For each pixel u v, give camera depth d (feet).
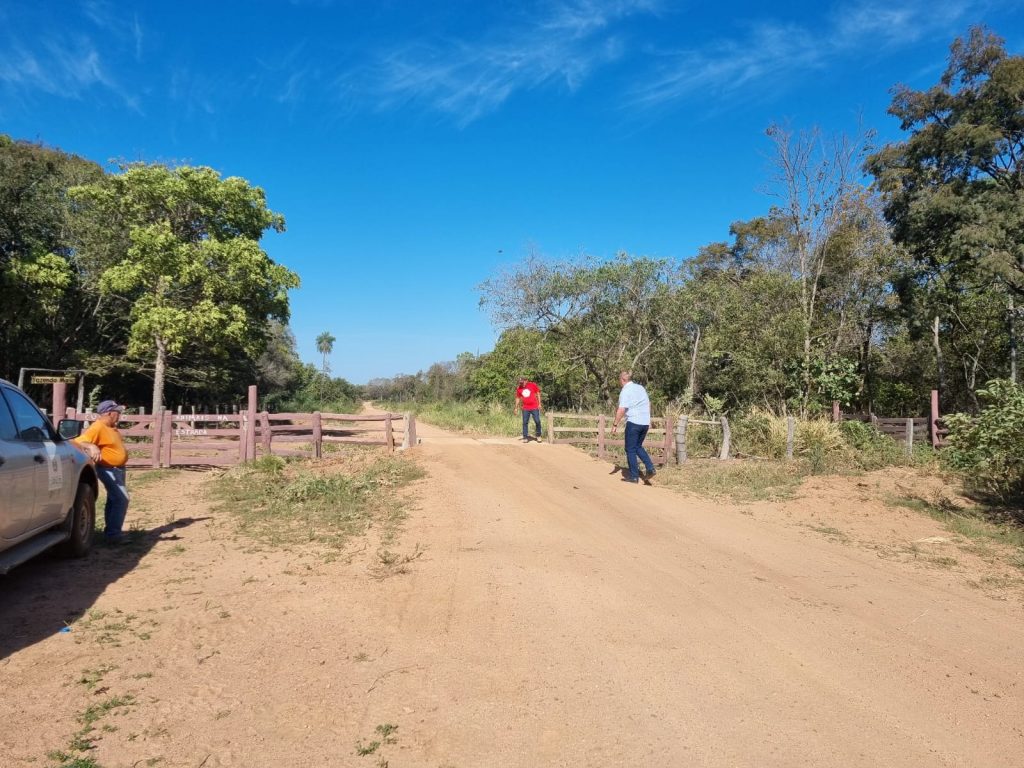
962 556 24.22
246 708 12.15
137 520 27.99
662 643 15.70
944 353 107.76
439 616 17.12
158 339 84.69
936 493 34.58
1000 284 83.30
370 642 15.38
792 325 78.18
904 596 19.61
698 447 51.37
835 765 10.89
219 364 110.83
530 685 13.39
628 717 12.23
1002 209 76.79
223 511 29.81
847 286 97.66
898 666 14.75
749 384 80.02
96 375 96.07
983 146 77.36
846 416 74.74
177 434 45.80
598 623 16.87
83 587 18.76
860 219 99.55
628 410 37.60
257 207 89.20
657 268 88.02
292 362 178.40
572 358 90.58
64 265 81.41
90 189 82.53
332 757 10.69
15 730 11.12
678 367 91.40
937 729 12.10
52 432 20.31
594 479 38.40
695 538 26.14
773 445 48.24
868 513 30.89
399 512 29.17
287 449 49.14
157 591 18.54
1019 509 31.40
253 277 84.84
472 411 99.40
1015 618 18.02
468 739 11.34
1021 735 11.96
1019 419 28.25
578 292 88.94
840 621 17.43
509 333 93.35
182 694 12.59
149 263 81.76
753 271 96.37
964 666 14.84
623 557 23.09
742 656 15.08
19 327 84.74
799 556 23.86
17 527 16.87
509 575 20.62
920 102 83.46
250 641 15.21
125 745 10.81
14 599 17.66
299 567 21.12
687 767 10.71
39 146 101.91
